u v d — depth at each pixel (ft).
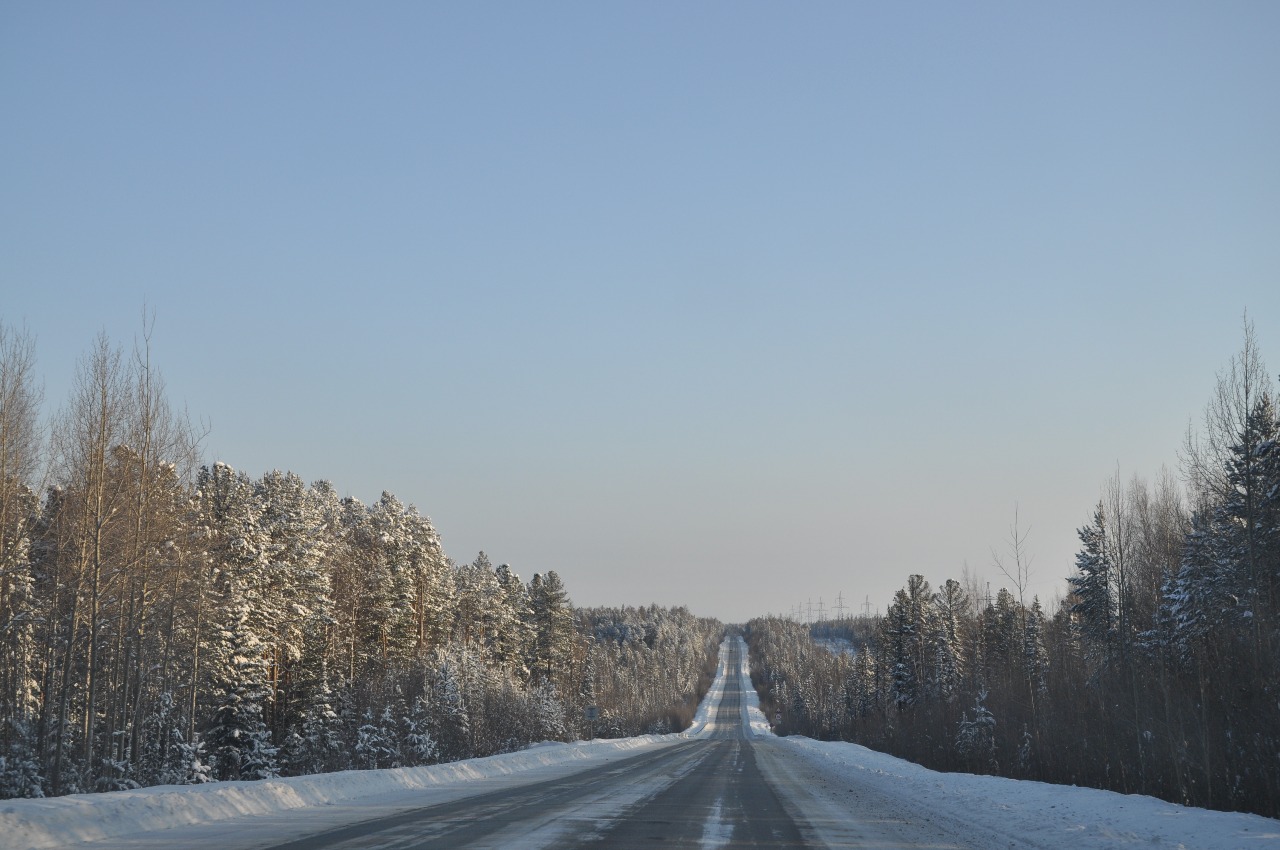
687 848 43.52
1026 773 126.52
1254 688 77.66
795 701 542.57
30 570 117.29
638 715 470.80
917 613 293.02
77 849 40.40
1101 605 170.81
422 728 175.73
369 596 234.58
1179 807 61.16
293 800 62.80
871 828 54.13
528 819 54.80
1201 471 123.75
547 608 335.88
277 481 212.02
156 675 143.02
